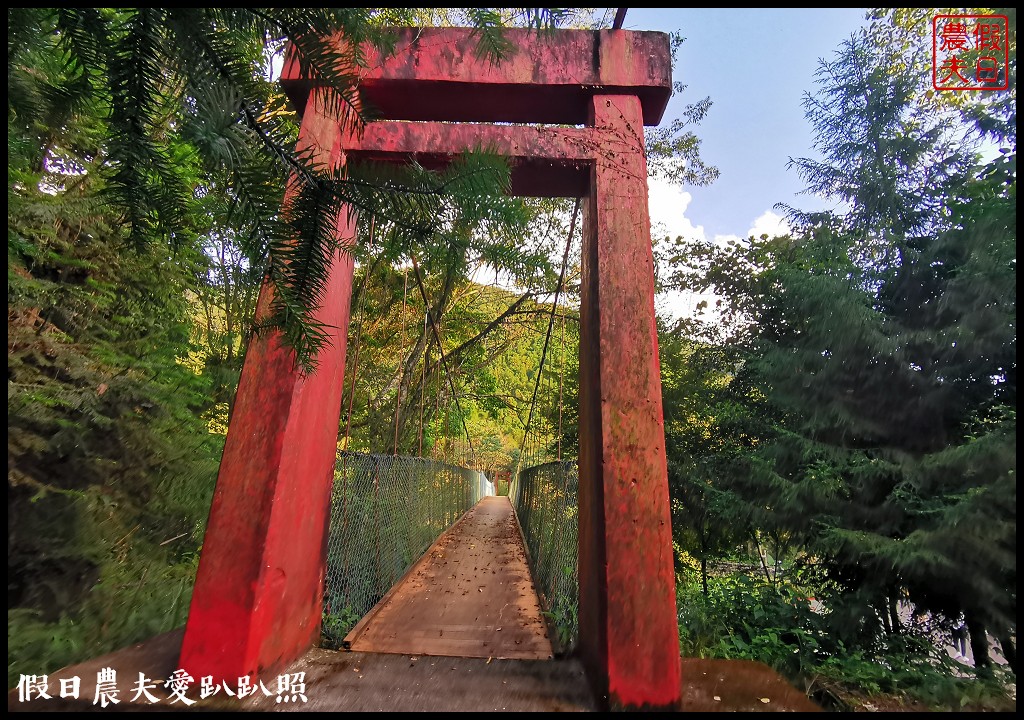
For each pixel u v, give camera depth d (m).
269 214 0.70
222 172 0.68
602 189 1.90
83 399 2.50
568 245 3.24
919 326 3.69
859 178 4.23
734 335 5.57
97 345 2.75
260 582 1.53
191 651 1.47
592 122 2.01
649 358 1.72
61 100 0.76
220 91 0.62
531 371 9.93
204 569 1.53
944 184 3.84
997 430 2.97
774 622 3.46
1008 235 3.01
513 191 2.13
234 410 1.66
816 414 3.95
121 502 2.73
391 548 3.47
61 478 2.45
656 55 2.09
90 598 2.29
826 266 4.25
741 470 4.75
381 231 0.80
